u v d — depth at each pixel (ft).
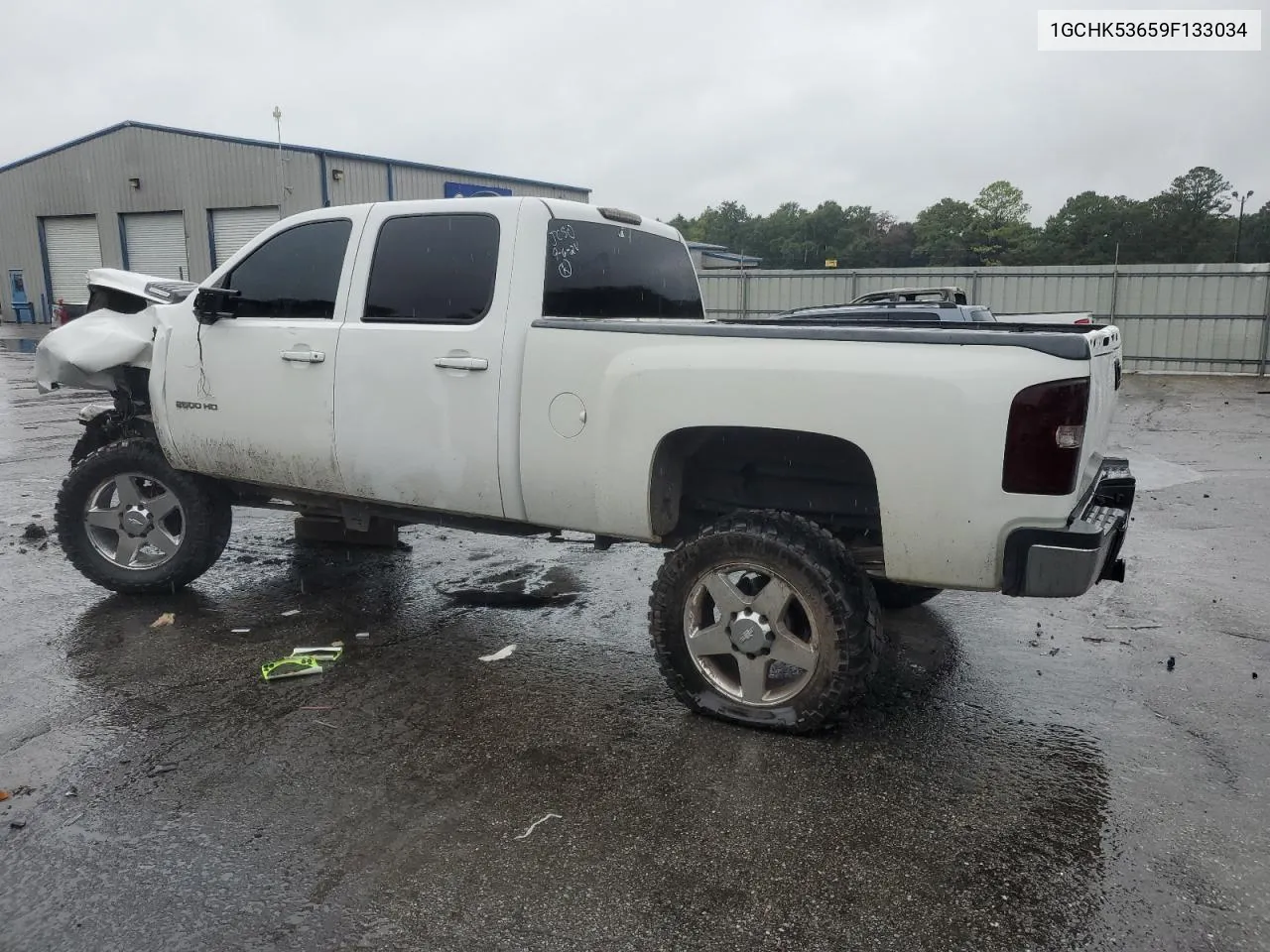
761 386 11.50
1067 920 8.55
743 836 9.88
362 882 9.06
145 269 113.80
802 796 10.69
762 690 12.22
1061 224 322.55
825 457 12.88
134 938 8.24
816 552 11.63
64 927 8.37
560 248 14.03
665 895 8.88
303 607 17.43
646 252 16.61
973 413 10.53
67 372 17.99
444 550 21.76
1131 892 8.97
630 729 12.42
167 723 12.48
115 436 19.63
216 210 107.65
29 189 117.80
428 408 13.98
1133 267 69.87
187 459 16.62
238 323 15.76
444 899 8.80
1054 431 10.30
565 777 11.09
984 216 344.49
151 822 10.07
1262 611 17.31
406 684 13.91
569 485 13.06
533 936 8.32
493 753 11.73
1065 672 14.49
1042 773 11.30
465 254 13.87
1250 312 67.67
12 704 13.01
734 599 12.14
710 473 13.74
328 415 14.89
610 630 16.46
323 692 13.57
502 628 16.49
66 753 11.61
